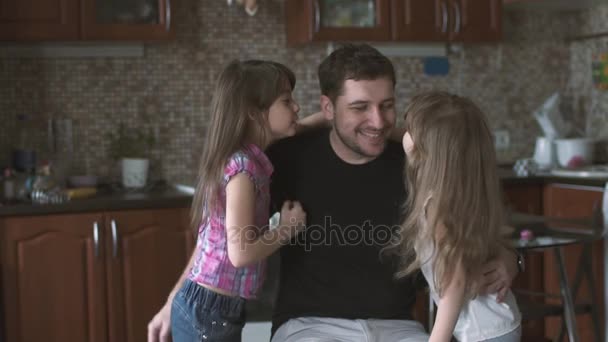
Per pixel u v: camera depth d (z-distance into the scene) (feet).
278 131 6.24
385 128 6.17
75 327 10.31
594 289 9.36
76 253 10.25
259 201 6.03
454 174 5.64
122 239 10.40
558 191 11.82
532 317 8.30
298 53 12.77
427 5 12.22
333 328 6.18
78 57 11.87
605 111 13.47
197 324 6.12
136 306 10.51
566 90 14.17
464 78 13.66
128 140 12.03
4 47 11.52
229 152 5.92
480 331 5.93
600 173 11.60
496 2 12.54
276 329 6.48
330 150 6.51
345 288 6.34
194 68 12.37
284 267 6.53
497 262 6.05
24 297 10.11
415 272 6.35
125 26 11.05
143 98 12.18
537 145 13.34
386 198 6.40
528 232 7.48
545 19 14.06
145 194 11.03
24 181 10.96
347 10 11.93
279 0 12.65
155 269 10.56
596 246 10.84
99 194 11.05
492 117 13.87
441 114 5.74
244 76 6.09
